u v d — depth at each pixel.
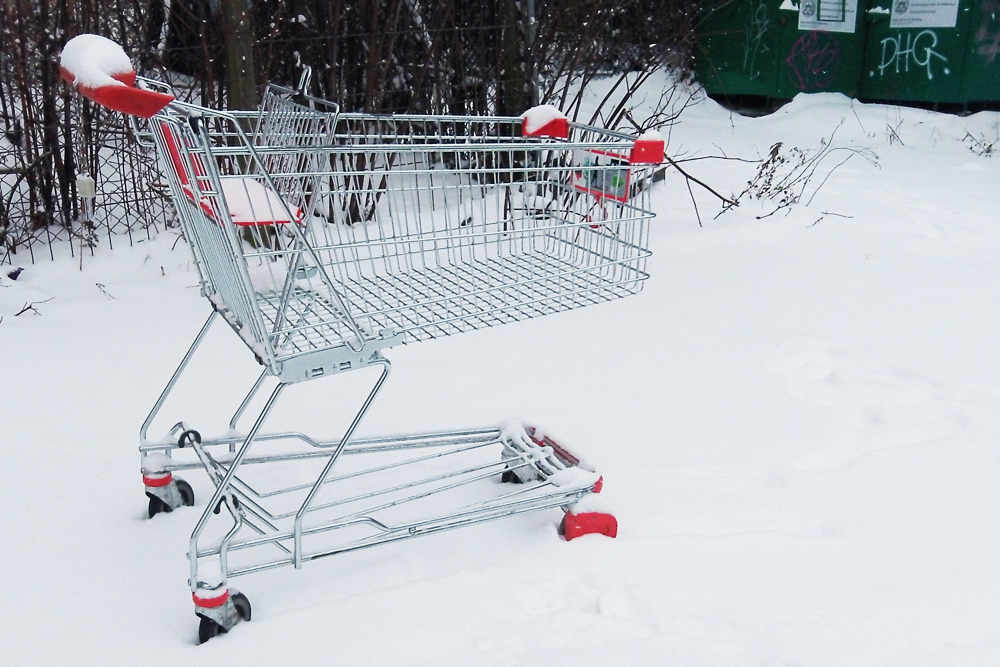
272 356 2.30
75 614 2.47
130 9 6.20
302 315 2.61
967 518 2.99
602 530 2.83
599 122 8.17
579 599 2.55
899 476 3.25
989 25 10.41
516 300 2.75
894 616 2.47
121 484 3.16
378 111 6.60
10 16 5.34
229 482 2.41
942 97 10.83
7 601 2.51
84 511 2.98
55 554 2.73
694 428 3.62
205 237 2.57
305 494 3.13
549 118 2.97
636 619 2.47
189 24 6.39
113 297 5.04
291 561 2.49
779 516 3.01
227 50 5.40
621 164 2.78
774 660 2.30
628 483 3.19
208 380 4.02
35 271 5.29
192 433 2.95
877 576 2.66
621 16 8.73
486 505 2.76
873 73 11.33
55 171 5.72
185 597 2.56
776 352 4.42
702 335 4.61
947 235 6.49
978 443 3.48
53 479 3.17
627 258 2.96
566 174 3.10
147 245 5.65
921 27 10.76
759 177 7.24
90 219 5.78
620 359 4.31
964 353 4.43
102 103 1.94
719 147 9.27
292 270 2.60
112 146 6.34
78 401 3.80
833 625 2.42
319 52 6.48
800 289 5.31
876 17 11.09
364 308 2.69
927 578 2.65
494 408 3.79
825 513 3.03
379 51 6.39
